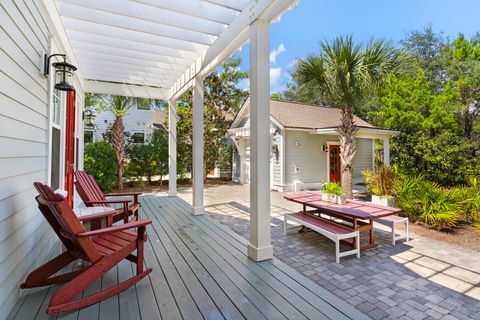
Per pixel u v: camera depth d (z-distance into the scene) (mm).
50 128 2938
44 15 2822
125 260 2867
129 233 2684
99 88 6562
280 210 6043
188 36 4055
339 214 3672
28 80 2314
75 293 1933
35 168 2531
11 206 1932
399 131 8656
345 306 2029
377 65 5531
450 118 8023
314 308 1996
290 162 9445
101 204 3914
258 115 2941
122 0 3279
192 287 2303
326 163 10344
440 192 4859
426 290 2463
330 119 11242
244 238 3721
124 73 5941
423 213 4691
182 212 5383
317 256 3320
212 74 11586
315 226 3527
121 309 1959
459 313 2096
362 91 5832
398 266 3014
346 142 6391
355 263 3100
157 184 10828
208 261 2883
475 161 8016
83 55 4871
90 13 3494
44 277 2188
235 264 2807
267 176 2986
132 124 14391
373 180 6273
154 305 2016
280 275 2549
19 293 2080
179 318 1858
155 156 10297
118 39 4320
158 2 3102
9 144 1900
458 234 4262
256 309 1974
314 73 5879
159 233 3934
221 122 11859
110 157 8539
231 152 12797
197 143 5125
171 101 7211
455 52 9234
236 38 3445
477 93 8648
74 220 1985
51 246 3168
